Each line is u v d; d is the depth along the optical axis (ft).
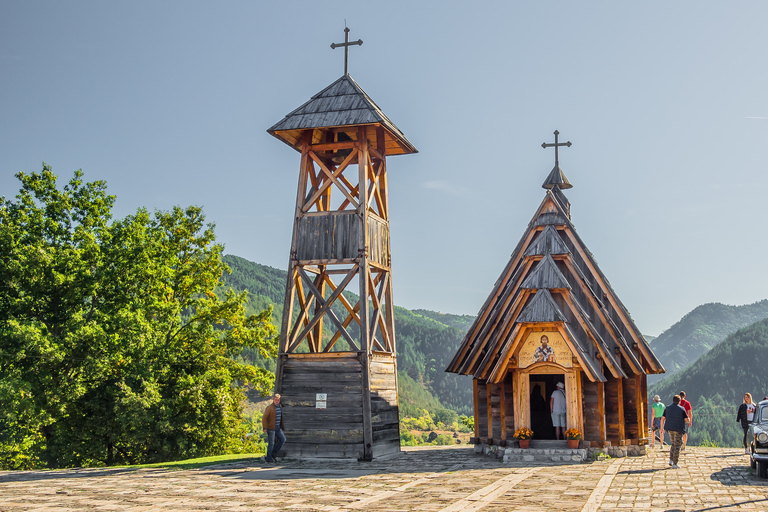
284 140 91.20
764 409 63.87
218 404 130.62
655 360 89.10
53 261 116.78
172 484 57.57
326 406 80.74
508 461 75.82
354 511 42.42
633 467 68.90
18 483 59.21
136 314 114.83
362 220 84.58
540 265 85.30
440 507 43.70
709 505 44.11
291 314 84.89
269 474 65.21
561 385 82.23
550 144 115.75
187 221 142.10
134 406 110.83
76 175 132.26
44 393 108.99
